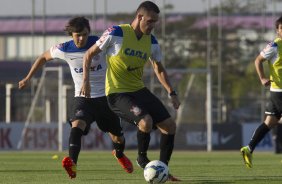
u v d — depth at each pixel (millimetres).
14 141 58625
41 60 24719
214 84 65250
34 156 45594
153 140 58250
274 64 27859
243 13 76125
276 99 27719
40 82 60375
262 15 70000
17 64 80062
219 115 62062
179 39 70250
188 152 56000
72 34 23844
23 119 60125
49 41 84312
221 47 66125
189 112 61000
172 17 73000
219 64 65188
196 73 61500
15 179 24328
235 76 69688
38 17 82938
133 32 21781
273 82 27984
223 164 34156
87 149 57875
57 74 61000
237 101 62188
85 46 24047
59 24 81688
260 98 62094
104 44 21656
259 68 27969
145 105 21781
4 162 36625
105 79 23922
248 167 29516
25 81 24891
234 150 59750
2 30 89812
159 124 21875
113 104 22109
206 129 60031
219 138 59938
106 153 51281
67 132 57250
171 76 61469
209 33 66188
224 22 74000
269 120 27875
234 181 22906
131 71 21922
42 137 58562
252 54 70750
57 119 59969
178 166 32312
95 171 28375
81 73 24109
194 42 70125
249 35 75250
